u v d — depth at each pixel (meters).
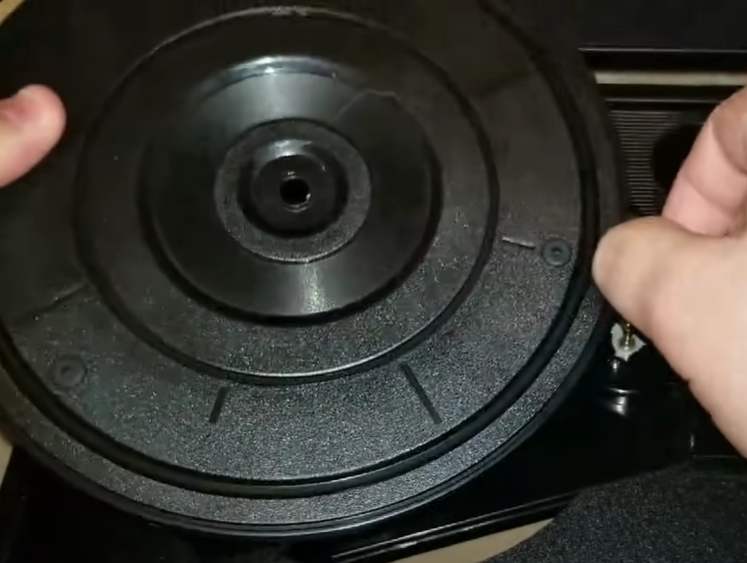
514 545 0.77
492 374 0.68
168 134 0.73
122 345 0.68
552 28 0.78
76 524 0.76
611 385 0.80
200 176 0.73
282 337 0.69
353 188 0.73
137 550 0.75
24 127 0.63
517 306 0.69
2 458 0.77
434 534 0.75
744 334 0.62
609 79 0.85
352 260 0.72
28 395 0.67
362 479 0.66
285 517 0.66
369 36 0.75
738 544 0.76
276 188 0.73
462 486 0.68
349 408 0.68
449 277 0.70
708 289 0.62
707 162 0.71
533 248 0.70
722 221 0.74
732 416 0.64
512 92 0.73
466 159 0.72
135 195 0.71
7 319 0.68
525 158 0.72
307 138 0.74
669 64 0.84
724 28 0.84
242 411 0.67
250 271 0.71
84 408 0.67
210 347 0.69
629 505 0.77
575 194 0.71
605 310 0.70
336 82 0.74
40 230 0.70
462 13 0.75
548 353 0.69
